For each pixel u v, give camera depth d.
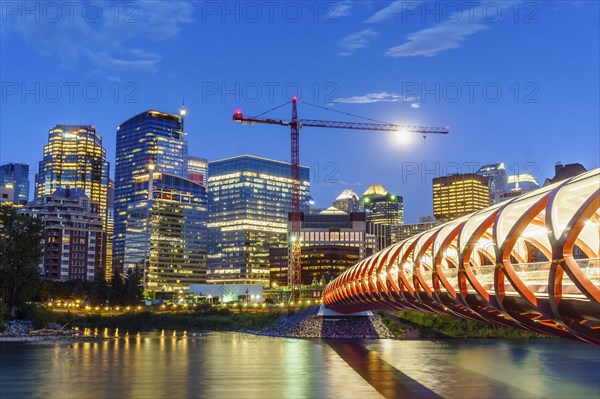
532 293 34.09
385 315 151.25
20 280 153.50
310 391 68.62
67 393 67.06
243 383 74.25
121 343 131.25
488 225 39.88
